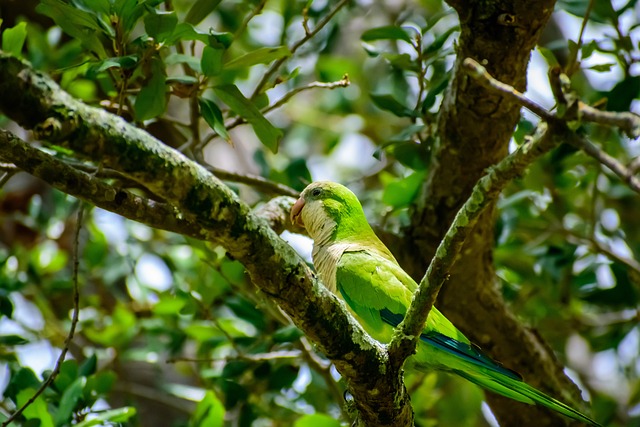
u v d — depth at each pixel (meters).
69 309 13.05
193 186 5.57
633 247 12.85
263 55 8.16
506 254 11.99
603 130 11.16
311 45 13.20
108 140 5.17
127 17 7.79
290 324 10.35
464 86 8.59
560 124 5.24
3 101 4.80
